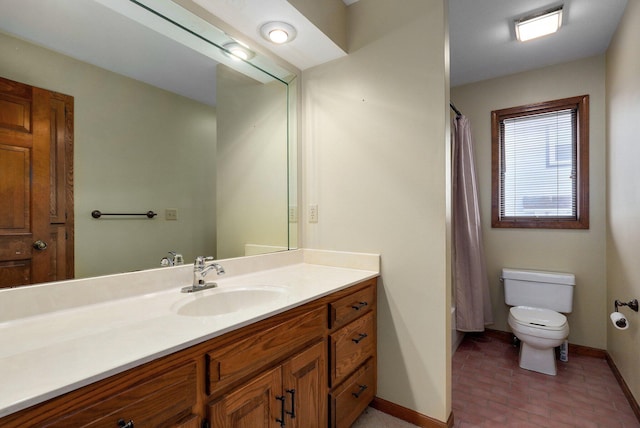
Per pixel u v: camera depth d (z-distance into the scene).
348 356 1.48
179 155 1.51
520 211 2.79
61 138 1.13
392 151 1.72
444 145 1.58
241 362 0.96
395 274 1.72
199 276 1.40
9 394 0.57
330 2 1.72
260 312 1.04
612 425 1.65
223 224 1.70
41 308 1.01
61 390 0.60
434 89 1.60
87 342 0.80
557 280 2.48
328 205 1.96
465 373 2.21
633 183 1.75
